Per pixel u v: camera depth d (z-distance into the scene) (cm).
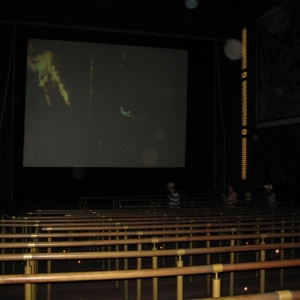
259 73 1778
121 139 1894
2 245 409
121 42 1889
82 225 612
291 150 1544
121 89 1892
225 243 870
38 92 1825
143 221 701
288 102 1568
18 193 1819
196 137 1980
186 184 1980
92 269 649
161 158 1930
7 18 1711
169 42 1933
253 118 1816
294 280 588
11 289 536
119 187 1930
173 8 1858
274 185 1659
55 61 1838
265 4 1712
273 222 670
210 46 1978
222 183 1962
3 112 1755
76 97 1853
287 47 1578
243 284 568
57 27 1769
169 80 1934
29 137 1822
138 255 373
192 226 612
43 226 612
